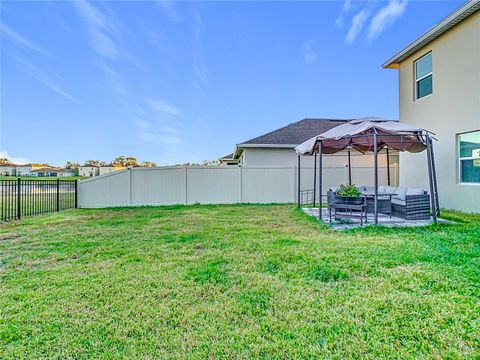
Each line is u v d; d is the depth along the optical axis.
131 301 3.28
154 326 2.79
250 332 2.66
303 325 2.76
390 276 3.82
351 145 10.36
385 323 2.76
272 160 15.05
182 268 4.29
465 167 8.77
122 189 12.44
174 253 5.07
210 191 12.93
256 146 14.66
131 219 8.73
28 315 2.98
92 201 12.29
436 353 2.33
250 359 2.31
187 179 12.82
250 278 3.88
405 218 8.12
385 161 15.24
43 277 3.99
